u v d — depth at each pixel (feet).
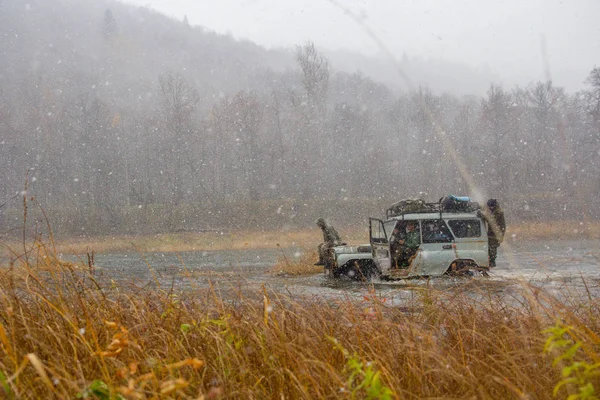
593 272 51.72
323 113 259.80
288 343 14.55
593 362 12.78
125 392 10.53
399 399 11.97
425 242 49.55
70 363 13.26
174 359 14.12
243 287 29.50
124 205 264.52
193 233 177.17
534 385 13.08
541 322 15.84
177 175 256.52
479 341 16.94
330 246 58.39
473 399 11.79
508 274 49.80
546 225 134.51
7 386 10.32
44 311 16.20
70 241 149.07
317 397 12.51
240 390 12.94
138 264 84.33
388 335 16.78
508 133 227.20
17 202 251.60
